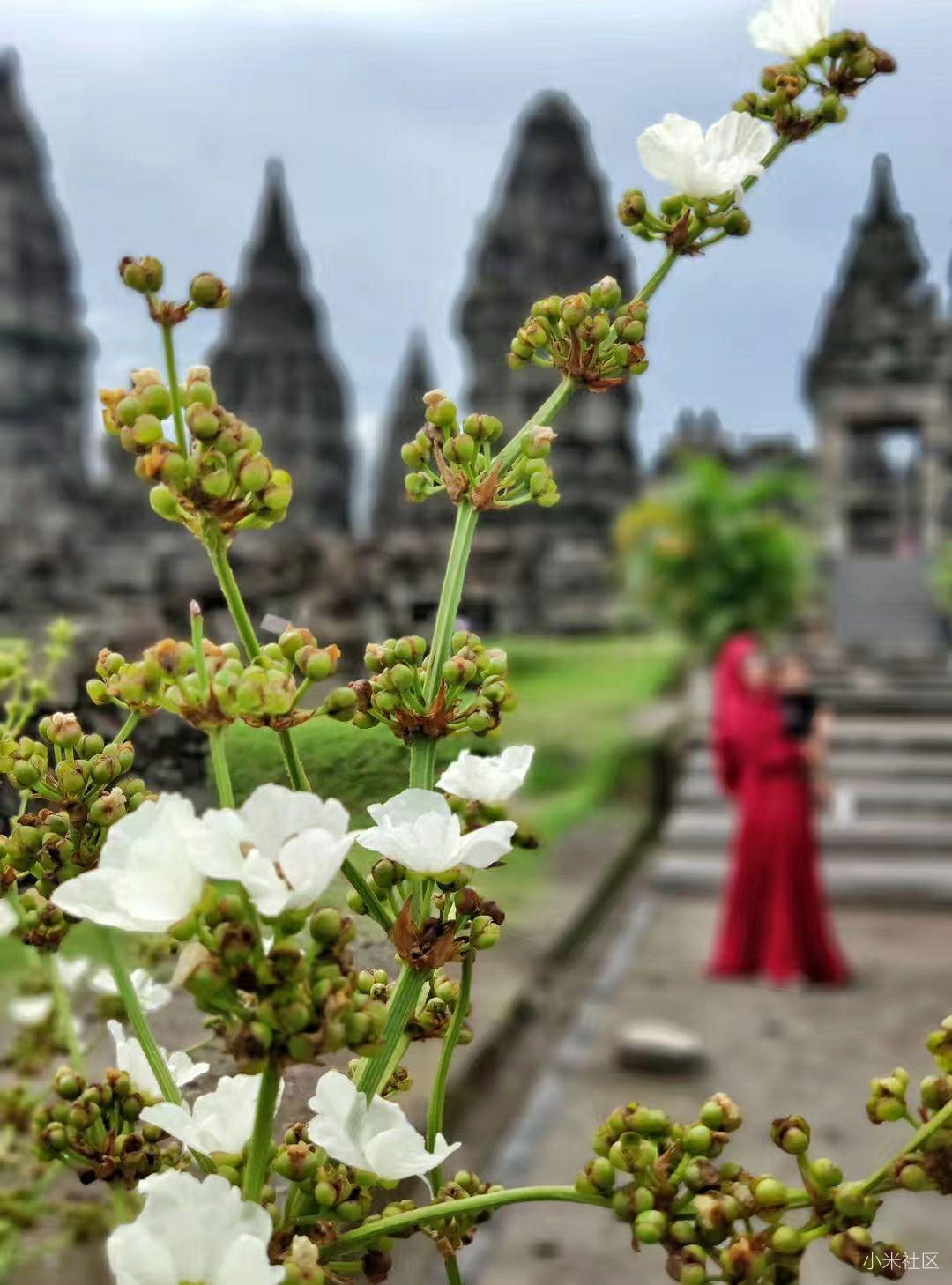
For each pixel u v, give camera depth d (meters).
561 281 29.48
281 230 37.94
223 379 37.16
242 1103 0.70
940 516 29.19
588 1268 3.80
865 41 0.73
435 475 0.77
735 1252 0.59
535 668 12.85
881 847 9.92
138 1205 0.86
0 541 22.22
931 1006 6.33
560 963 6.32
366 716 0.72
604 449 25.83
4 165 32.19
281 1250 0.65
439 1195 0.74
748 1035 5.86
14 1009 1.15
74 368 33.53
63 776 0.73
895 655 18.92
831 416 30.00
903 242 32.56
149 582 14.77
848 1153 4.46
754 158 0.72
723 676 7.03
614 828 9.04
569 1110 4.81
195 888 0.56
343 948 0.58
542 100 30.30
